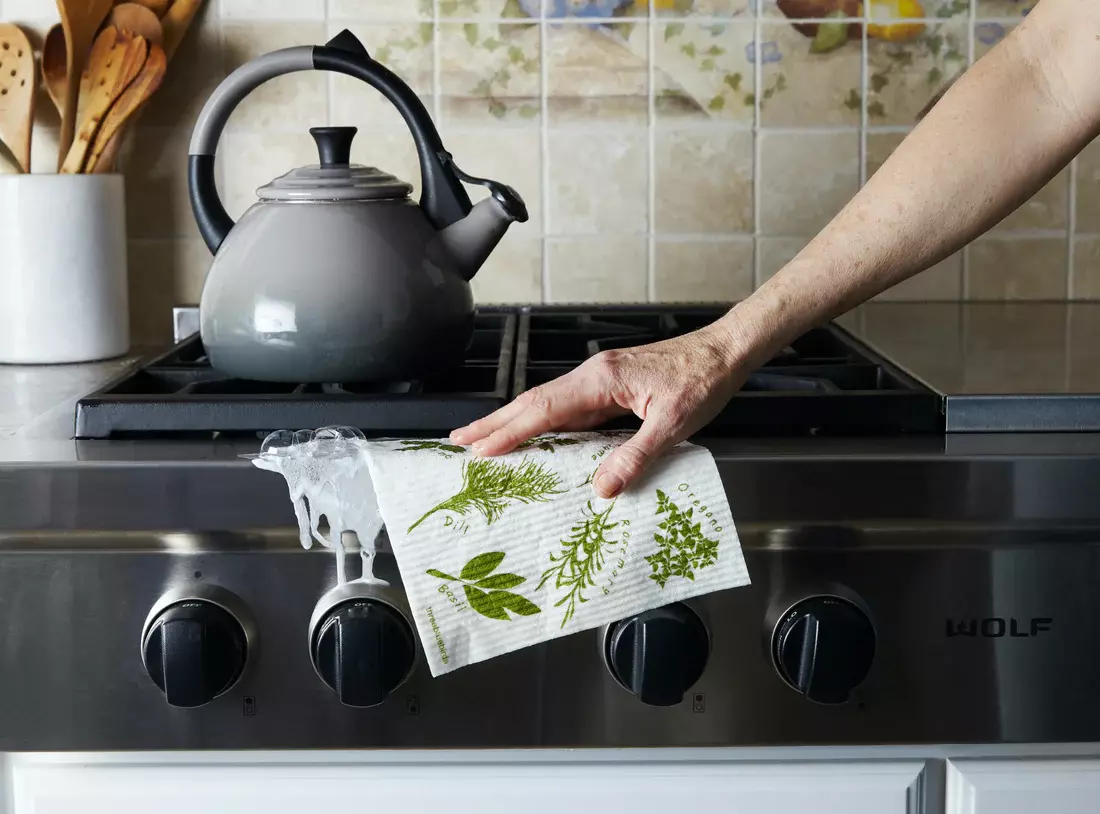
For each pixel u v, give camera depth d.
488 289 1.29
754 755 0.73
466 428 0.68
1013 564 0.69
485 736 0.70
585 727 0.70
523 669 0.69
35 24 1.20
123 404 0.74
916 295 1.32
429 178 0.84
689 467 0.67
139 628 0.68
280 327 0.78
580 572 0.66
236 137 1.25
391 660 0.66
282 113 1.25
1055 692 0.70
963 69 1.26
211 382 0.82
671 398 0.66
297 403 0.74
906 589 0.69
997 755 0.74
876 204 0.73
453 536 0.65
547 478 0.66
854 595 0.69
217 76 1.23
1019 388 0.78
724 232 1.29
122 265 1.15
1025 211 1.30
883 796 0.73
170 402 0.74
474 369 0.90
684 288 1.30
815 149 1.27
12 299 1.09
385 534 0.67
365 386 0.85
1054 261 1.32
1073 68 0.73
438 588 0.65
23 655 0.68
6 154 1.17
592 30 1.25
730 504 0.67
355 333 0.78
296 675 0.69
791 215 1.28
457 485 0.65
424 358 0.81
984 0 1.25
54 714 0.69
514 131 1.26
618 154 1.27
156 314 1.27
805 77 1.26
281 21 1.23
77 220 1.10
